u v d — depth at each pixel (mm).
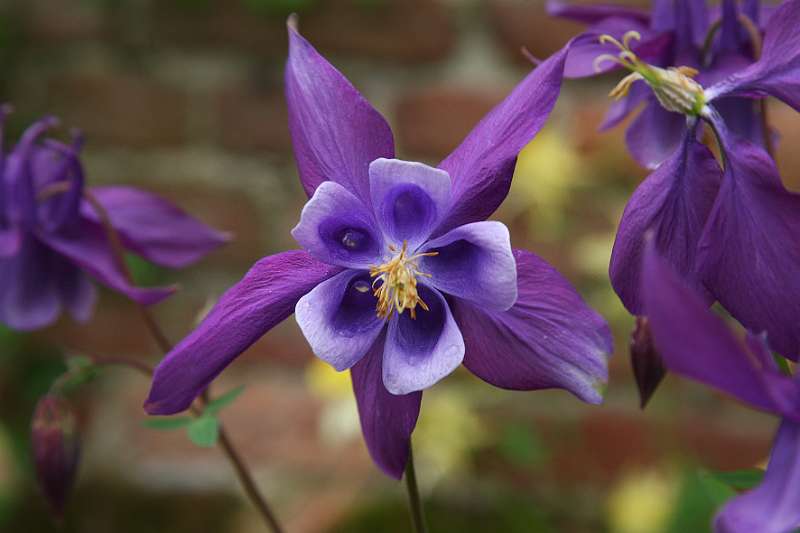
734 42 344
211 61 745
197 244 438
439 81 725
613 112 360
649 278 261
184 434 774
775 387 276
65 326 780
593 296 714
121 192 436
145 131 757
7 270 427
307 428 763
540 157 666
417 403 322
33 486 771
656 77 311
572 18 369
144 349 779
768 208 305
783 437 280
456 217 316
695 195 309
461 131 727
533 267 312
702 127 342
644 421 730
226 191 757
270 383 770
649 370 330
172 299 768
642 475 710
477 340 318
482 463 750
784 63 307
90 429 779
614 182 687
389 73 729
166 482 778
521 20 704
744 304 309
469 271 312
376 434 325
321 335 312
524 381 314
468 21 714
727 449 726
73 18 745
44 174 427
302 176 321
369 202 319
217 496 774
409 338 321
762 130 338
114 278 417
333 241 315
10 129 758
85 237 426
